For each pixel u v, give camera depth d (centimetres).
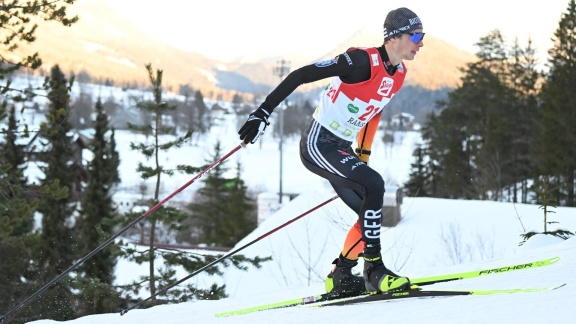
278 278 1377
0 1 1269
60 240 2097
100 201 2328
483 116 4600
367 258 370
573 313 262
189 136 1492
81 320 541
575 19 3625
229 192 3750
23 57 1333
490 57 4641
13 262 1539
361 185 362
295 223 1658
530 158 4053
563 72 3600
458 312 300
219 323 389
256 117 349
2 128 1379
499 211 1752
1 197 1370
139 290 1508
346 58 349
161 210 1447
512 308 288
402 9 348
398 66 358
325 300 406
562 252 595
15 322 1466
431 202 1922
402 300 358
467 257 1342
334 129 371
